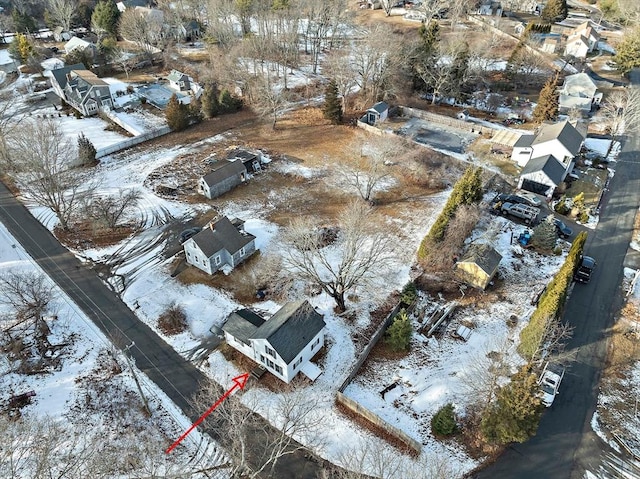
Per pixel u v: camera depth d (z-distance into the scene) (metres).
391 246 51.25
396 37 81.94
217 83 86.31
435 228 47.47
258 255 50.38
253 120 78.00
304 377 38.06
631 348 40.25
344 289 42.16
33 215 56.62
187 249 48.09
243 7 103.75
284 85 87.12
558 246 50.88
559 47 98.12
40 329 41.72
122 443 33.72
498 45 95.75
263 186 61.59
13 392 37.25
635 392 36.88
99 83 78.56
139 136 71.12
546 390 35.75
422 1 107.00
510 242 51.69
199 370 39.00
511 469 31.88
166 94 85.75
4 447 31.19
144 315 43.84
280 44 91.31
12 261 49.72
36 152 50.44
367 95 80.94
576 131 63.50
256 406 35.97
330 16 97.69
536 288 46.22
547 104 72.12
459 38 82.50
